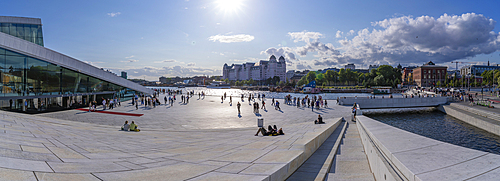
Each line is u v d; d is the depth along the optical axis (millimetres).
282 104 44406
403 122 35094
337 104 44219
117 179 4711
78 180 4367
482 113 31203
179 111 32969
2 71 27406
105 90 43312
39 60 31234
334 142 12398
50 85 32688
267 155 7383
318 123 21047
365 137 9297
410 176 3744
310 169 7121
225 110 34562
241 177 5039
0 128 9086
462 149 4742
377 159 5816
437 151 4711
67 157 6188
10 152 5535
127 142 11242
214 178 4992
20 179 3965
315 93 113188
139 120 24578
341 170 7359
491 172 3486
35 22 36281
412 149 4980
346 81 170000
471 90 92625
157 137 14219
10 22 34156
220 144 10945
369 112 44906
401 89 113000
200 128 21062
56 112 29859
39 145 7121
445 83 125750
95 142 10047
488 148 20625
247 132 17203
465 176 3445
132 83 50219
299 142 9297
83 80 38188
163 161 6738
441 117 39094
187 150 9094
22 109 29297
